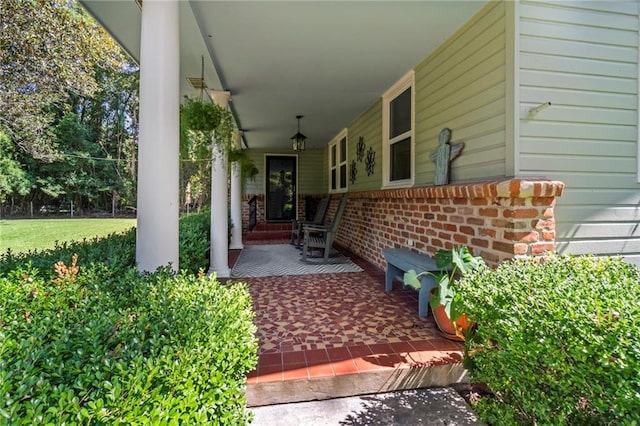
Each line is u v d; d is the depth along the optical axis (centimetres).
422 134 377
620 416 108
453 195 288
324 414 183
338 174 776
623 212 274
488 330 162
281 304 323
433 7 271
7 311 137
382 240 474
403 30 306
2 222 1474
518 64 249
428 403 192
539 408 136
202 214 686
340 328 262
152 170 211
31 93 757
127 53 367
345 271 467
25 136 888
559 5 258
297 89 464
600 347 117
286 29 303
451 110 321
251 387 190
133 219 1675
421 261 308
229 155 513
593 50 266
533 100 253
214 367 117
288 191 1000
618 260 221
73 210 1853
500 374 162
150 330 125
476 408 177
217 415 121
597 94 267
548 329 132
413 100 395
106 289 166
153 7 213
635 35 275
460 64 306
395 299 338
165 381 102
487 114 273
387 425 174
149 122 211
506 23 254
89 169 1800
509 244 233
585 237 266
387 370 201
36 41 677
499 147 261
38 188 1689
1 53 649
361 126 598
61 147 1669
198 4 263
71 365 97
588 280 175
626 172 275
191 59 365
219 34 311
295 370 200
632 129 276
